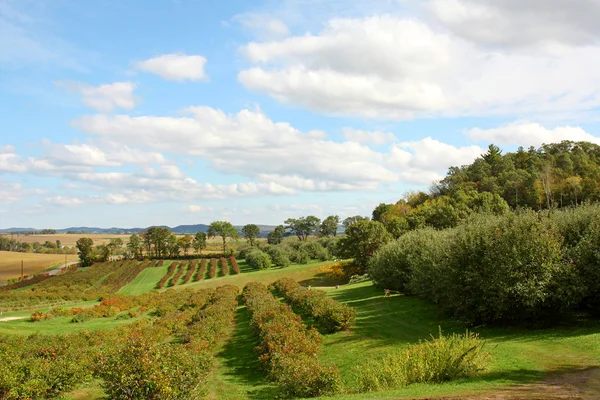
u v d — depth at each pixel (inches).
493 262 904.9
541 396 428.1
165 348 577.3
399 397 461.1
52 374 713.0
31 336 1175.6
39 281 3489.2
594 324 832.3
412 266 1457.9
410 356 627.8
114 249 5201.8
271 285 2704.2
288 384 657.6
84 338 1143.0
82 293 2743.6
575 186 3250.5
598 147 4960.6
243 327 1398.9
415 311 1284.4
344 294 2041.1
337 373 642.8
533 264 849.5
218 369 952.3
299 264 3880.4
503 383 503.2
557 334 789.2
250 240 5718.5
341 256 3166.8
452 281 1010.7
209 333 1130.0
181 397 540.4
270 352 858.8
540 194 3408.0
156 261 4411.9
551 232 892.6
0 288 3181.6
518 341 770.8
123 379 505.4
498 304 881.5
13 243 6796.3
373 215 5054.1
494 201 3056.1
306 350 829.8
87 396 746.2
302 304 1478.8
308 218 6190.9
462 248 1001.5
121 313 1936.5
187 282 3358.8
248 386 811.4
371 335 1030.4
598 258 823.7
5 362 718.5
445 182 4990.2
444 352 608.1
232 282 3203.7
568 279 840.3
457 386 507.8
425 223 3085.6
